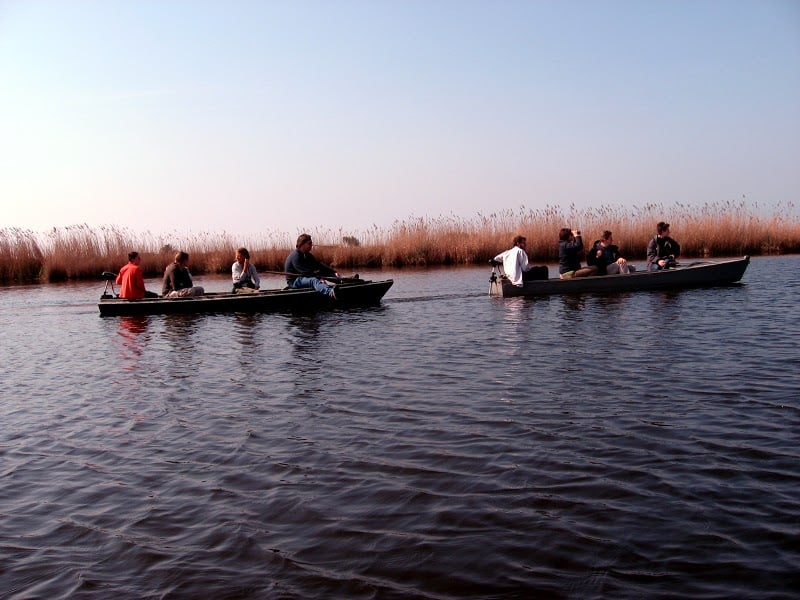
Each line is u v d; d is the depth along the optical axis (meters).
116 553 4.22
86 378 9.06
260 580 3.84
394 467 5.35
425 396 7.34
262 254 29.70
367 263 29.28
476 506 4.61
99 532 4.50
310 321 13.46
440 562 3.93
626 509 4.47
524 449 5.60
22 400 8.00
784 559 3.79
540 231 28.94
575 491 4.77
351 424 6.46
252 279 16.58
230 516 4.64
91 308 17.77
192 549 4.22
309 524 4.47
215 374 8.89
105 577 3.95
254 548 4.20
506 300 15.62
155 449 6.04
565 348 9.60
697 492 4.66
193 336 12.12
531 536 4.18
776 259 26.09
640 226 28.92
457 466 5.30
